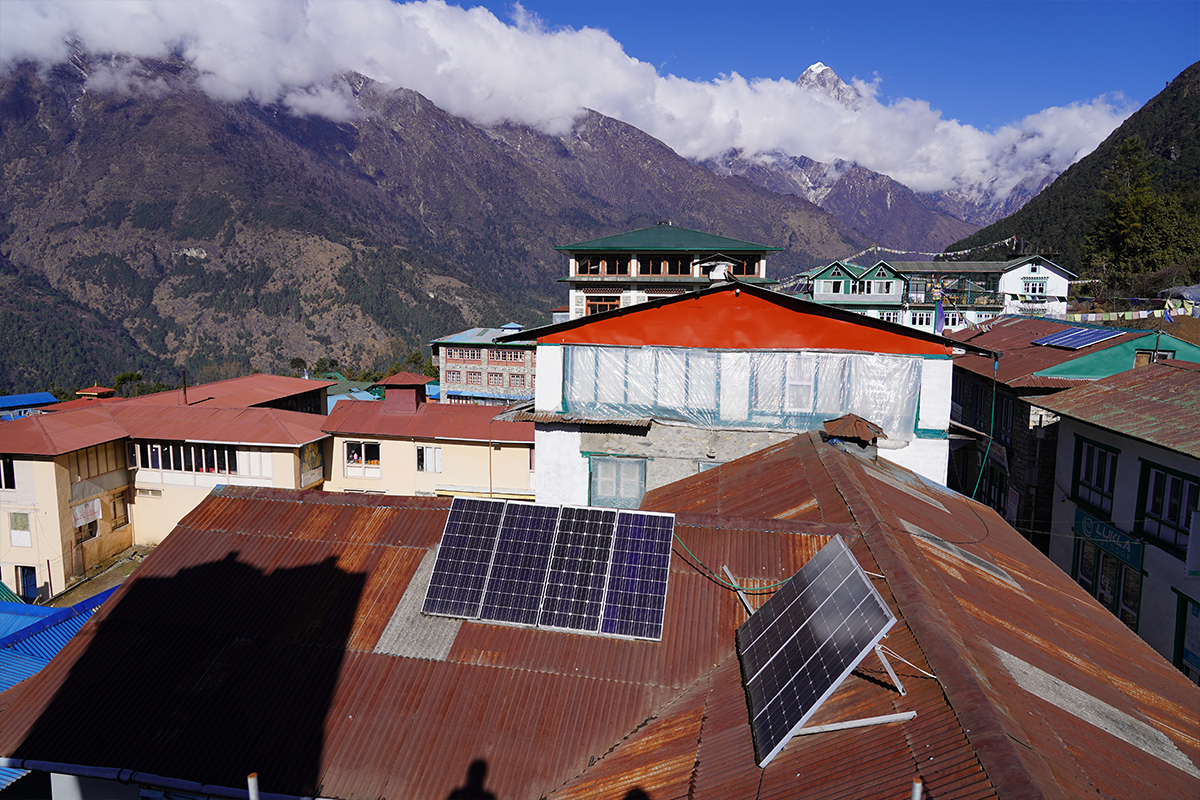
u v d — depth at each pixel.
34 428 36.31
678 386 20.78
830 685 7.29
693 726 8.44
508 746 8.84
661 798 7.41
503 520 11.59
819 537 11.34
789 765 7.03
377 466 41.25
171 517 40.34
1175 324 35.03
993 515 16.34
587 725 9.02
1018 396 28.89
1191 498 18.33
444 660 9.95
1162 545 19.06
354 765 8.82
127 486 40.19
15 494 35.91
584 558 10.95
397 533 12.06
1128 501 20.77
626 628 10.10
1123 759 6.92
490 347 84.94
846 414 18.83
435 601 10.70
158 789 8.99
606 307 64.62
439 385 88.19
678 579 10.81
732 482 16.77
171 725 9.42
